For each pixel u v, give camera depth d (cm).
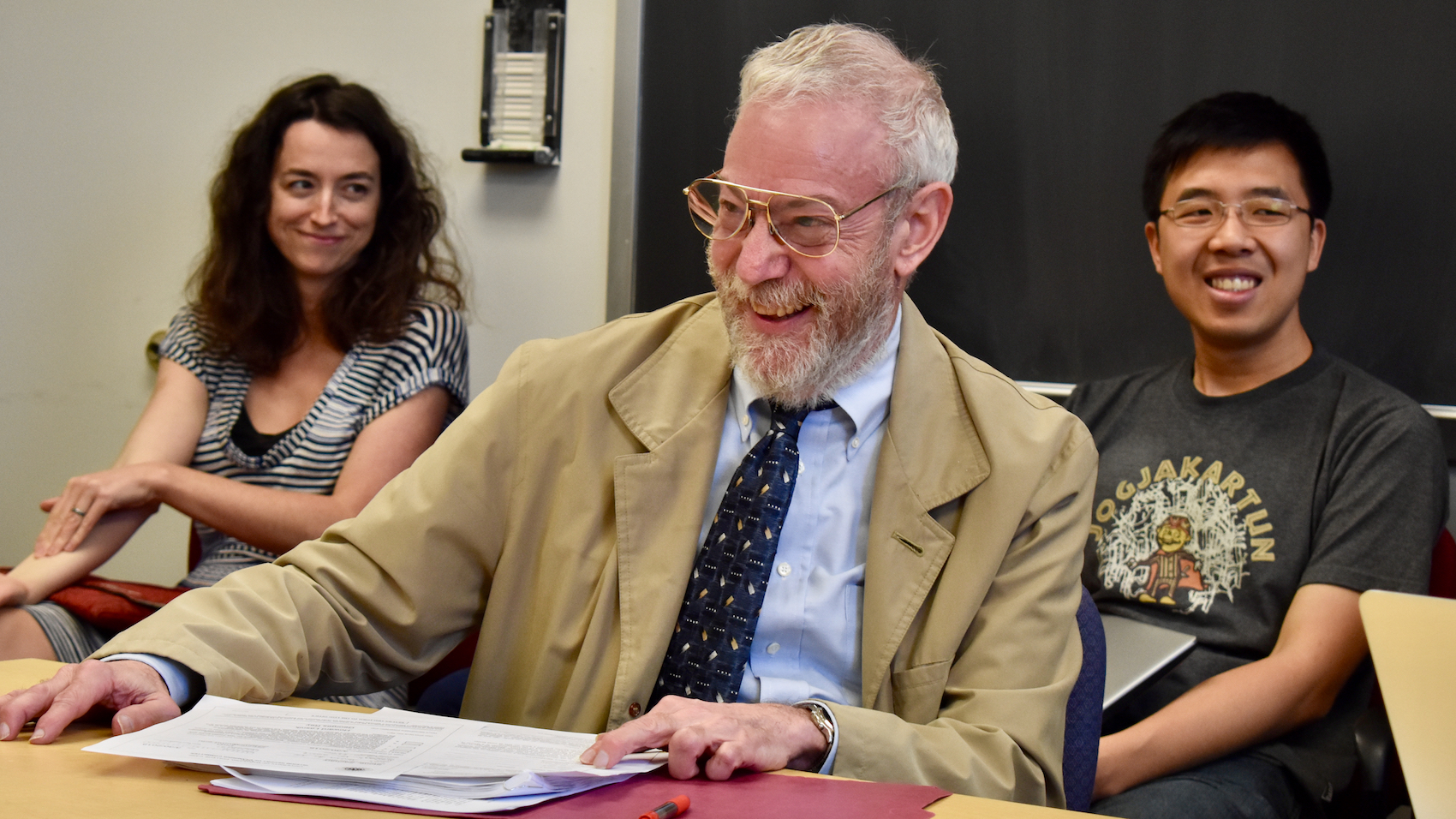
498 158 228
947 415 117
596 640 110
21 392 258
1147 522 182
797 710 90
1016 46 210
